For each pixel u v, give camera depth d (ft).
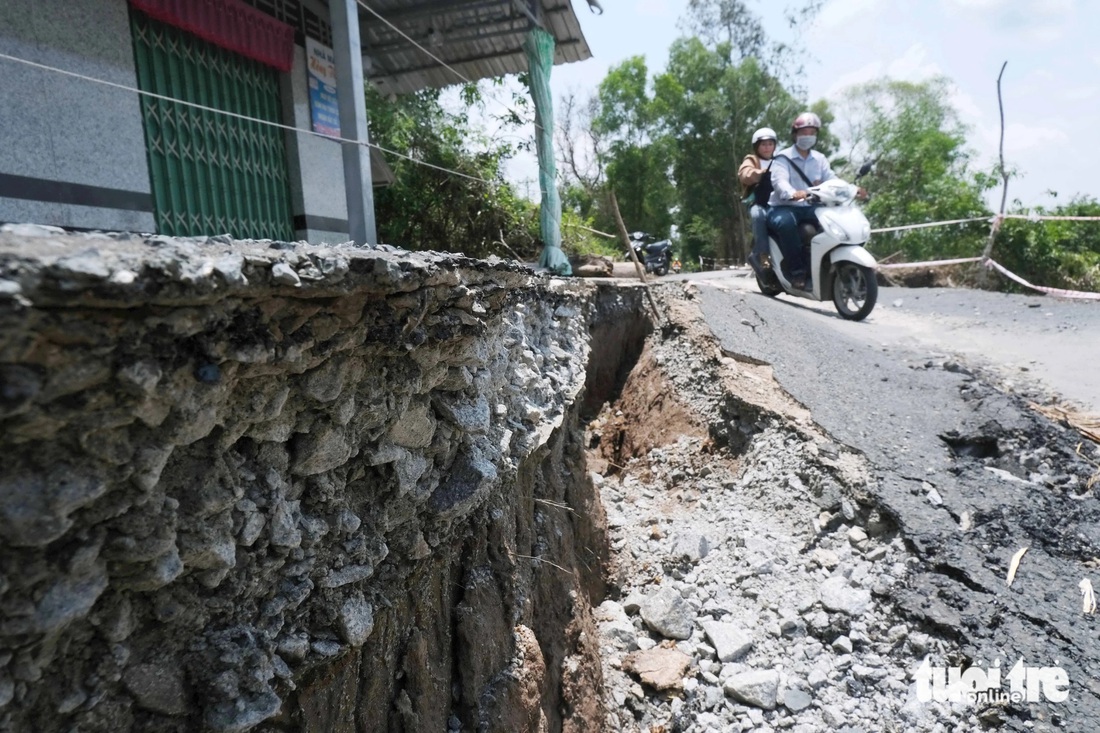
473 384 8.82
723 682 12.15
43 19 12.90
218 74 17.22
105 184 14.25
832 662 12.28
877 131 72.59
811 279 23.76
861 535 13.92
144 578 4.58
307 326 5.47
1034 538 13.35
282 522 5.73
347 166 15.17
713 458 17.10
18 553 3.86
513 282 9.89
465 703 8.48
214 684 5.06
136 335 4.13
